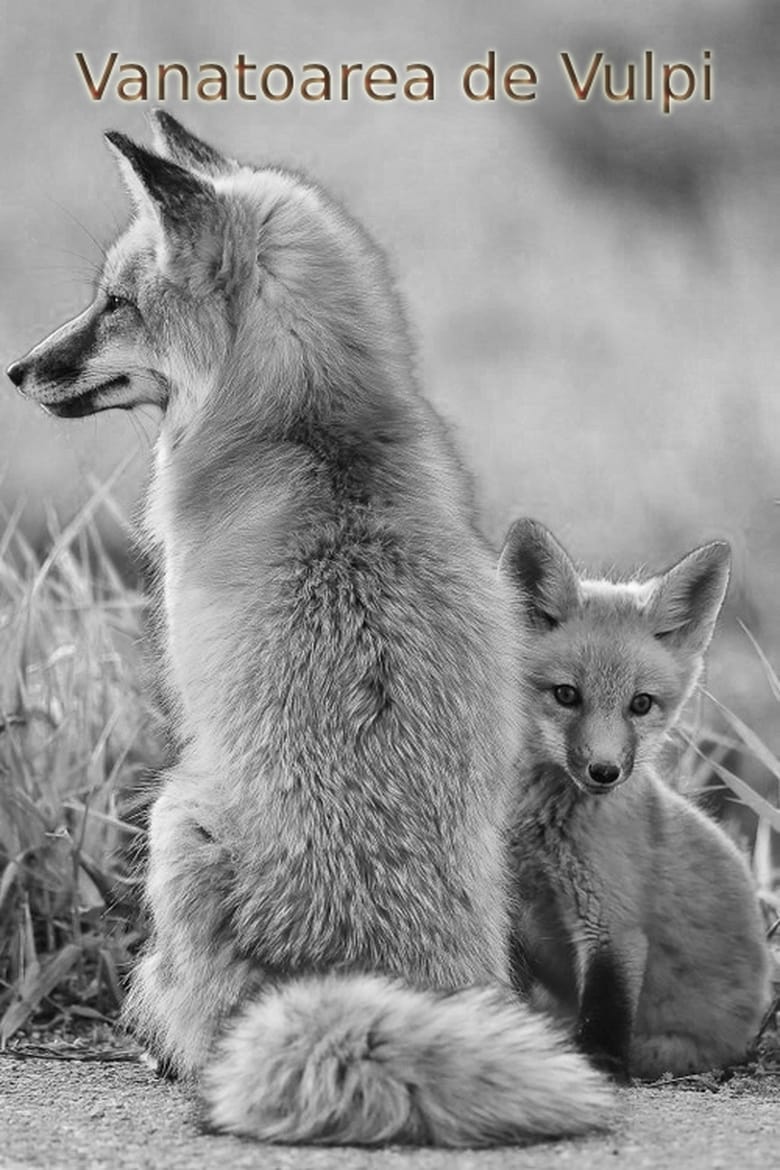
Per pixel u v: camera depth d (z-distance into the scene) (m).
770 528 20.17
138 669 13.77
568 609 11.29
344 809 9.16
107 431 18.36
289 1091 8.02
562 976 10.97
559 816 10.75
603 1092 8.38
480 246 34.47
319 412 9.85
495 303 32.34
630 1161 7.49
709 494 23.91
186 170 9.91
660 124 36.12
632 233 34.94
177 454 10.24
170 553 10.09
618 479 24.80
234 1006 9.18
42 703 13.97
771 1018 11.60
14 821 12.74
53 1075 10.13
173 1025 9.66
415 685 9.30
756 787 16.28
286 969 9.11
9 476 21.02
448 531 9.79
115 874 12.68
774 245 33.88
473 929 9.36
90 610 14.37
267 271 10.08
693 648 11.52
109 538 18.06
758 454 24.53
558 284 33.22
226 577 9.57
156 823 9.63
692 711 14.94
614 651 10.99
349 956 9.10
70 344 10.52
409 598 9.42
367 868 9.16
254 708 9.30
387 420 9.96
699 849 11.07
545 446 26.58
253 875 9.20
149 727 13.52
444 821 9.29
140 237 10.44
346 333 10.05
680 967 10.91
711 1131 8.23
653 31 36.56
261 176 11.01
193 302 10.07
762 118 35.75
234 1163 7.45
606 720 10.76
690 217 35.38
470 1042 8.03
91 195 33.06
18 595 14.87
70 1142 7.95
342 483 9.68
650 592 11.47
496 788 9.63
